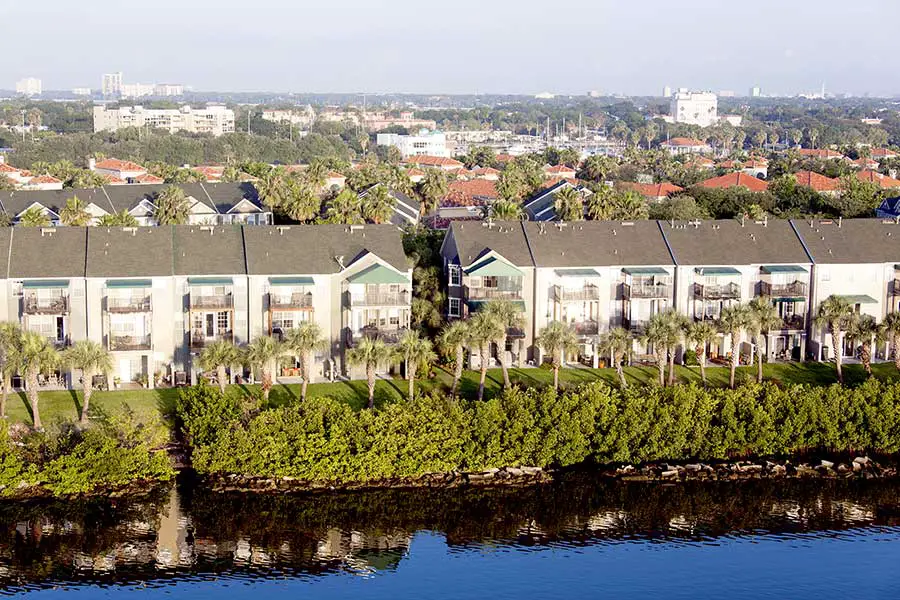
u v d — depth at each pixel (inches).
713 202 6225.4
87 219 5216.5
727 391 3203.7
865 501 2962.6
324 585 2459.4
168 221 5423.2
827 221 4138.8
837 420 3166.8
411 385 3233.3
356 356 3176.7
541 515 2851.9
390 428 2967.5
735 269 3850.9
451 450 2987.2
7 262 3469.5
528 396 3105.3
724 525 2815.0
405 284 3612.2
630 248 3868.1
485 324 3270.2
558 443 3038.9
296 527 2741.1
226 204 6033.5
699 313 3841.0
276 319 3560.5
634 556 2637.8
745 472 3090.6
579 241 3870.6
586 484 3006.9
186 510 2787.9
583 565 2586.1
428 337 3690.9
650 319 3543.3
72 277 3444.9
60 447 2906.0
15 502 2797.7
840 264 3905.0
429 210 6939.0
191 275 3503.9
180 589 2422.5
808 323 3900.1
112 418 2945.4
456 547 2672.2
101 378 3427.7
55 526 2696.9
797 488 3021.7
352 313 3575.3
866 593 2452.0
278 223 5999.0
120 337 3420.3
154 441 2957.7
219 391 3117.6
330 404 3036.4
